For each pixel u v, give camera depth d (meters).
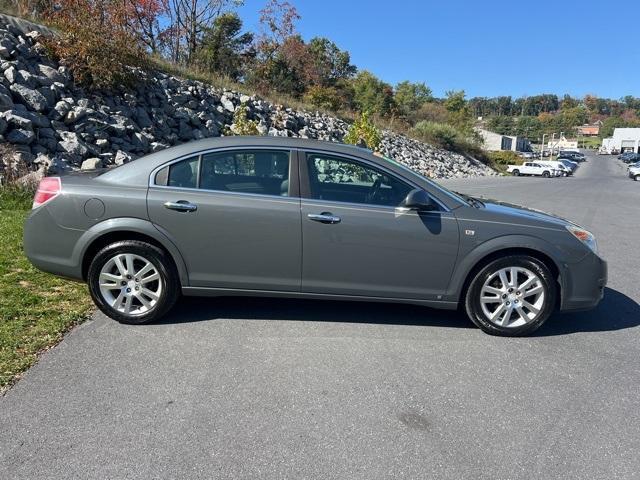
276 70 30.67
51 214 4.03
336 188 4.12
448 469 2.52
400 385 3.34
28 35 12.59
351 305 4.83
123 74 13.94
